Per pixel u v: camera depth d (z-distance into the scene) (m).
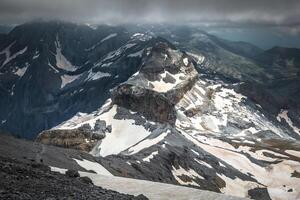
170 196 51.22
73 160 97.31
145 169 149.00
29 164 47.47
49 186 36.00
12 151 74.94
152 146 196.25
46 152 89.88
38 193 32.59
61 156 92.62
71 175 46.66
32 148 87.00
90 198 35.12
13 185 33.38
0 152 67.94
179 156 191.62
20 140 91.25
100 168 104.69
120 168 123.69
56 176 43.28
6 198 29.14
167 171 165.50
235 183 194.50
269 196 190.25
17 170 39.59
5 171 37.78
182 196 51.44
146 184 55.81
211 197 51.34
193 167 187.62
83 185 41.47
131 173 127.12
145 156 174.62
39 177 39.12
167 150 191.50
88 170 90.19
